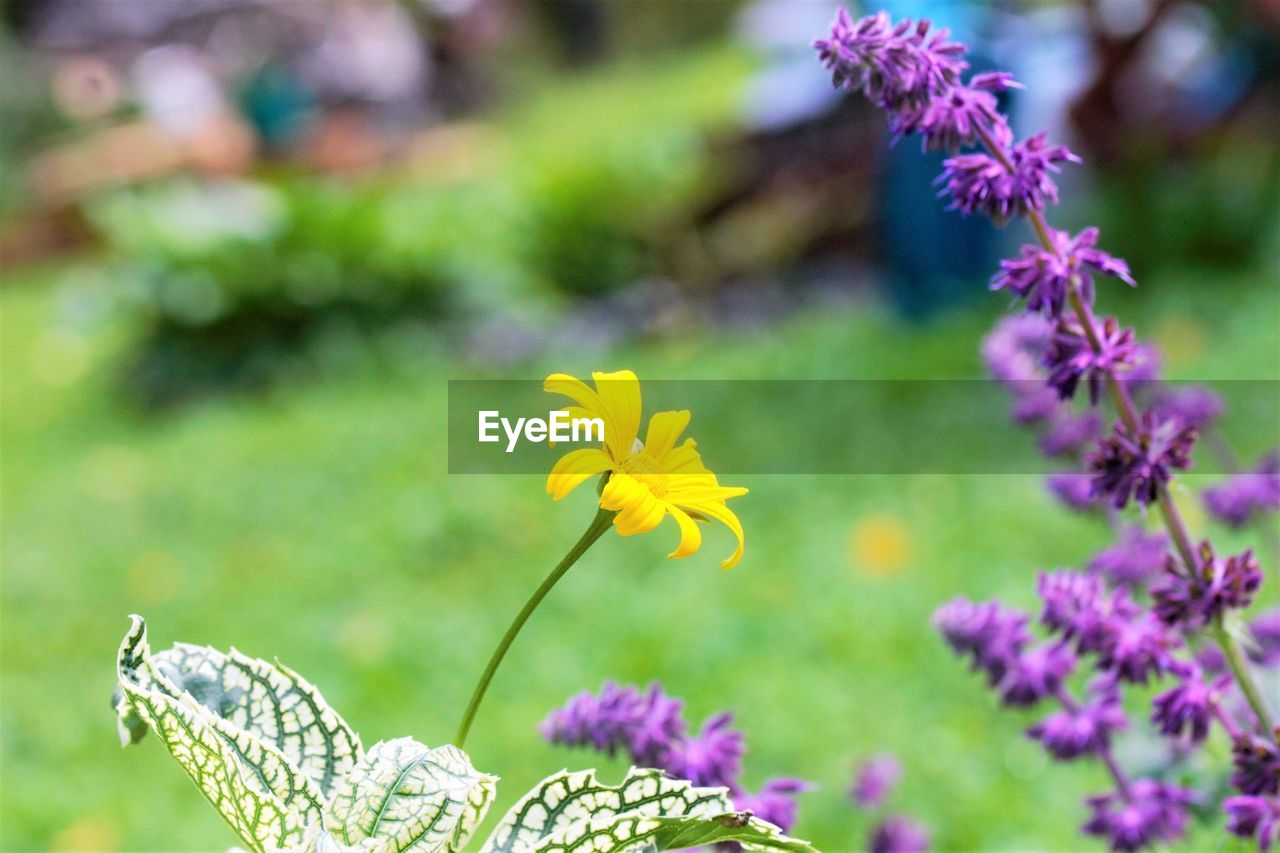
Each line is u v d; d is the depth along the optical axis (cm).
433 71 1600
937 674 337
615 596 400
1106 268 126
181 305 702
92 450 631
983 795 282
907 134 126
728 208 852
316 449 562
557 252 822
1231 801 134
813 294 782
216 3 1518
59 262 1196
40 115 1427
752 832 99
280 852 96
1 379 791
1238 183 703
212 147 1210
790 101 867
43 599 448
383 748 102
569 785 101
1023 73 660
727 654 356
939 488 453
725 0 2122
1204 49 761
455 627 387
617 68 1939
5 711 371
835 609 375
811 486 468
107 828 306
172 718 95
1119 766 169
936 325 632
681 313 769
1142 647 142
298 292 710
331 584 432
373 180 1080
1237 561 133
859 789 232
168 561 468
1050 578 148
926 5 587
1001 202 124
